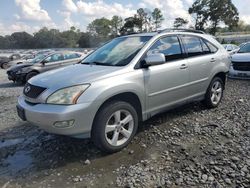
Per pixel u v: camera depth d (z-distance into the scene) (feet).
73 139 15.60
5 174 12.28
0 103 27.35
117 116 13.57
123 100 14.26
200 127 16.75
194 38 18.67
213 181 10.99
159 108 15.98
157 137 15.47
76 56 46.09
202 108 20.48
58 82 12.84
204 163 12.39
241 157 12.76
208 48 19.56
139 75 14.39
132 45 15.98
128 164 12.64
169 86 16.14
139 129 16.63
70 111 12.01
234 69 34.35
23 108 13.30
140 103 14.74
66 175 11.97
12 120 20.01
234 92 26.63
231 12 236.22
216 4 231.30
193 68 17.66
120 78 13.62
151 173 11.80
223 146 14.03
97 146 13.34
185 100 17.72
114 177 11.64
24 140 15.99
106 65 15.03
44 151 14.40
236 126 16.76
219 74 20.54
